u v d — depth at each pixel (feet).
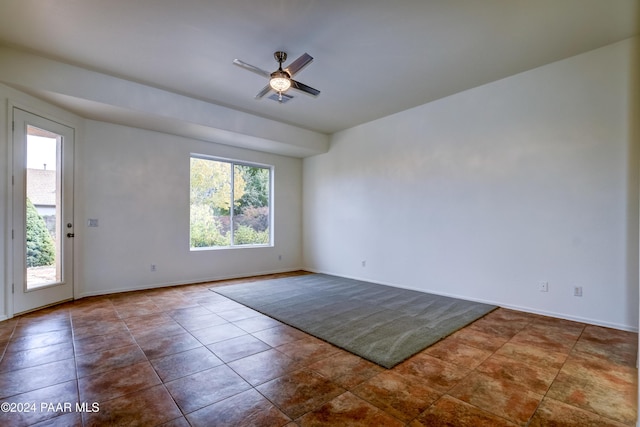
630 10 8.36
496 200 12.71
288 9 8.32
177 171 16.51
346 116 16.84
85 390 6.39
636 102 9.74
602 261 10.31
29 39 9.73
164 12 8.43
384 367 7.41
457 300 13.47
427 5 8.16
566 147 11.01
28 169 11.42
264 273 20.15
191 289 15.46
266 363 7.61
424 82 12.78
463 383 6.70
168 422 5.41
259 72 9.80
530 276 11.81
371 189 17.63
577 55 10.77
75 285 13.34
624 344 8.75
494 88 12.76
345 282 17.39
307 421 5.45
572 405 5.92
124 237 14.87
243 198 19.70
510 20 8.79
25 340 8.89
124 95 12.48
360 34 9.44
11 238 10.80
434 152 14.76
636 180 9.75
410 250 15.70
